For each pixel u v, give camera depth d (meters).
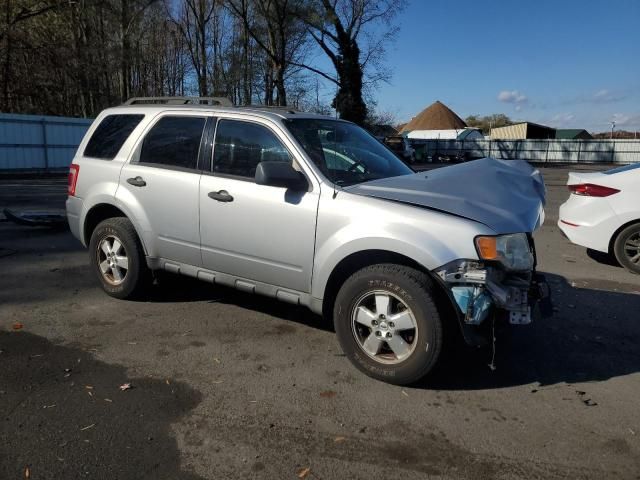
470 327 3.47
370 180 4.25
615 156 46.66
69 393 3.51
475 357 4.23
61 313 4.95
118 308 5.11
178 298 5.43
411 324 3.61
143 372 3.84
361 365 3.83
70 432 3.07
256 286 4.39
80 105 32.56
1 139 20.78
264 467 2.81
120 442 2.99
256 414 3.32
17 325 4.63
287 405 3.43
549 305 3.79
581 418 3.37
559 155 47.94
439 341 3.54
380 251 3.75
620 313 5.34
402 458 2.92
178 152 4.83
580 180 7.29
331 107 34.72
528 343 4.55
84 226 5.48
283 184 3.92
